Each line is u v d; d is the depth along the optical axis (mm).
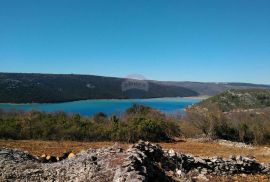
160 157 17281
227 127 48625
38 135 36875
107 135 38750
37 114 45781
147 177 12953
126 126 40656
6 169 15438
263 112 58344
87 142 35938
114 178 12305
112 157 14953
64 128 38719
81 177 13695
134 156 14102
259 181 17422
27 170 15180
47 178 14312
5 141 33031
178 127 47406
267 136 45125
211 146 37438
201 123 49562
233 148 36344
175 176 15906
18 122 39344
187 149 33781
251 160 19438
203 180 16359
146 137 40562
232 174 18312
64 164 15547
